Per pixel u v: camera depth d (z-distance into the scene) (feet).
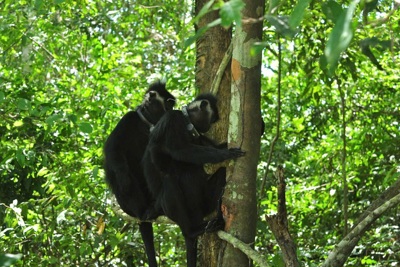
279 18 12.58
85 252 31.17
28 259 34.27
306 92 34.55
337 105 41.57
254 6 21.04
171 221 25.81
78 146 35.27
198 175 24.67
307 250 35.37
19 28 37.65
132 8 49.03
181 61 48.49
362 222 20.90
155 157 25.07
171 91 39.58
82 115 34.06
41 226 34.27
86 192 33.99
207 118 25.25
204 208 24.66
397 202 20.77
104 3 47.42
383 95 41.16
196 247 24.70
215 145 25.70
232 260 21.66
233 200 21.57
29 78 41.39
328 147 38.88
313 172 40.83
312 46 32.63
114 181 28.19
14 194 37.63
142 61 54.34
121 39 48.01
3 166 33.86
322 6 12.95
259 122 21.86
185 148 24.16
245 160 21.59
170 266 36.55
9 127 32.73
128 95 41.73
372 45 13.57
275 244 38.19
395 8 12.97
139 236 33.96
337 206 39.06
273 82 46.96
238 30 21.47
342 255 20.70
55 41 44.83
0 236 30.94
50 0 40.45
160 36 59.67
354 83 39.70
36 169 36.45
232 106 21.86
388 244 33.32
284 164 44.29
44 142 34.45
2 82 32.78
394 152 37.65
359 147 37.96
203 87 26.94
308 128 44.93
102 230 30.76
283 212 19.38
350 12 10.25
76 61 45.11
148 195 27.37
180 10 48.93
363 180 38.52
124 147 28.30
